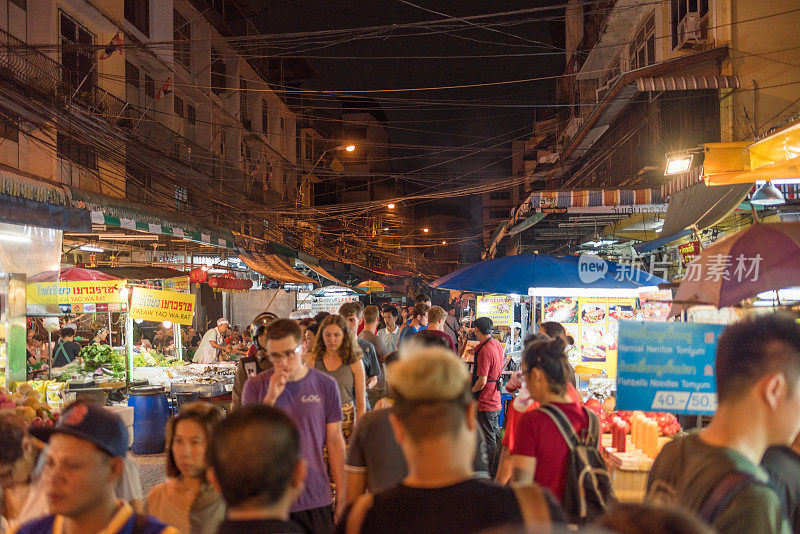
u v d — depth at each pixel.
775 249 3.23
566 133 28.47
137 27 19.84
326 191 60.62
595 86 24.97
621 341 3.56
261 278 24.84
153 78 21.11
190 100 25.00
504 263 8.23
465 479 1.84
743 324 1.90
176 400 10.45
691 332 3.54
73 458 2.14
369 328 8.94
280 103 36.62
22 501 3.06
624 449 4.60
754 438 1.84
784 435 1.84
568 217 13.60
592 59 23.38
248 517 1.85
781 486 1.99
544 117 36.59
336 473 4.29
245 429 1.87
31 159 13.31
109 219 10.12
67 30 15.52
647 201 10.74
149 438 9.36
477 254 80.06
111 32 17.41
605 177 19.72
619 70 21.11
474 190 16.77
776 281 3.14
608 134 19.20
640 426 4.54
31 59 12.98
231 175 27.86
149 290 9.99
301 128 41.00
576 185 24.25
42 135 13.44
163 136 19.94
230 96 28.88
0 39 12.66
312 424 4.15
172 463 3.21
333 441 4.29
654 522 1.08
